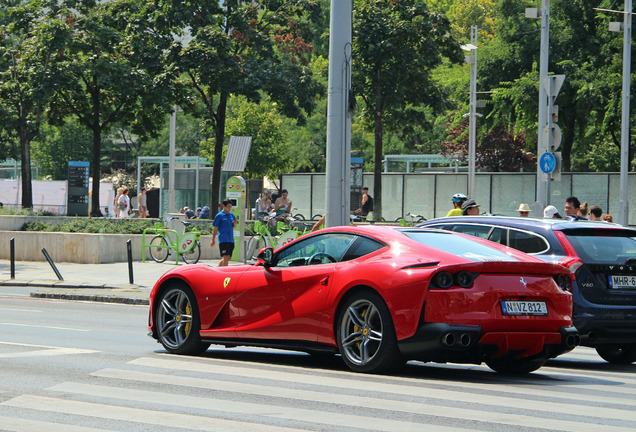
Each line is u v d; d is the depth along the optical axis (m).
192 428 12.72
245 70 74.31
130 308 34.62
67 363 19.02
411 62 85.25
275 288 19.19
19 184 109.88
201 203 121.62
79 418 13.37
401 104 89.00
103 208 112.69
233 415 13.64
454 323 16.66
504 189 89.31
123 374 17.56
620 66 88.44
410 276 17.02
